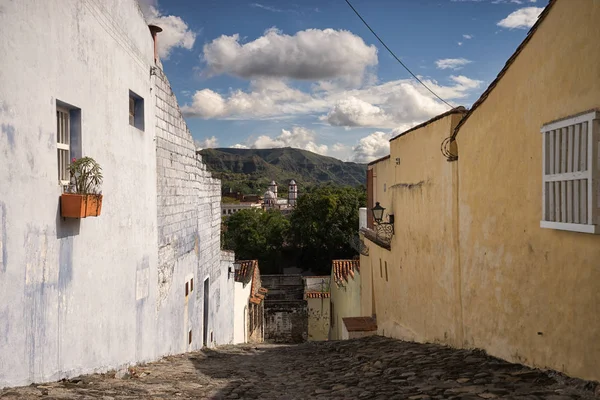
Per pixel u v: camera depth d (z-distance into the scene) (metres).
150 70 9.03
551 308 5.57
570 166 5.12
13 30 4.60
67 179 5.99
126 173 7.71
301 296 35.50
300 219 48.31
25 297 4.84
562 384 5.09
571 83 5.13
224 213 98.44
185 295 11.62
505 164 6.64
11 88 4.58
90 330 6.40
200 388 6.95
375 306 15.62
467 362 7.02
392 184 13.09
